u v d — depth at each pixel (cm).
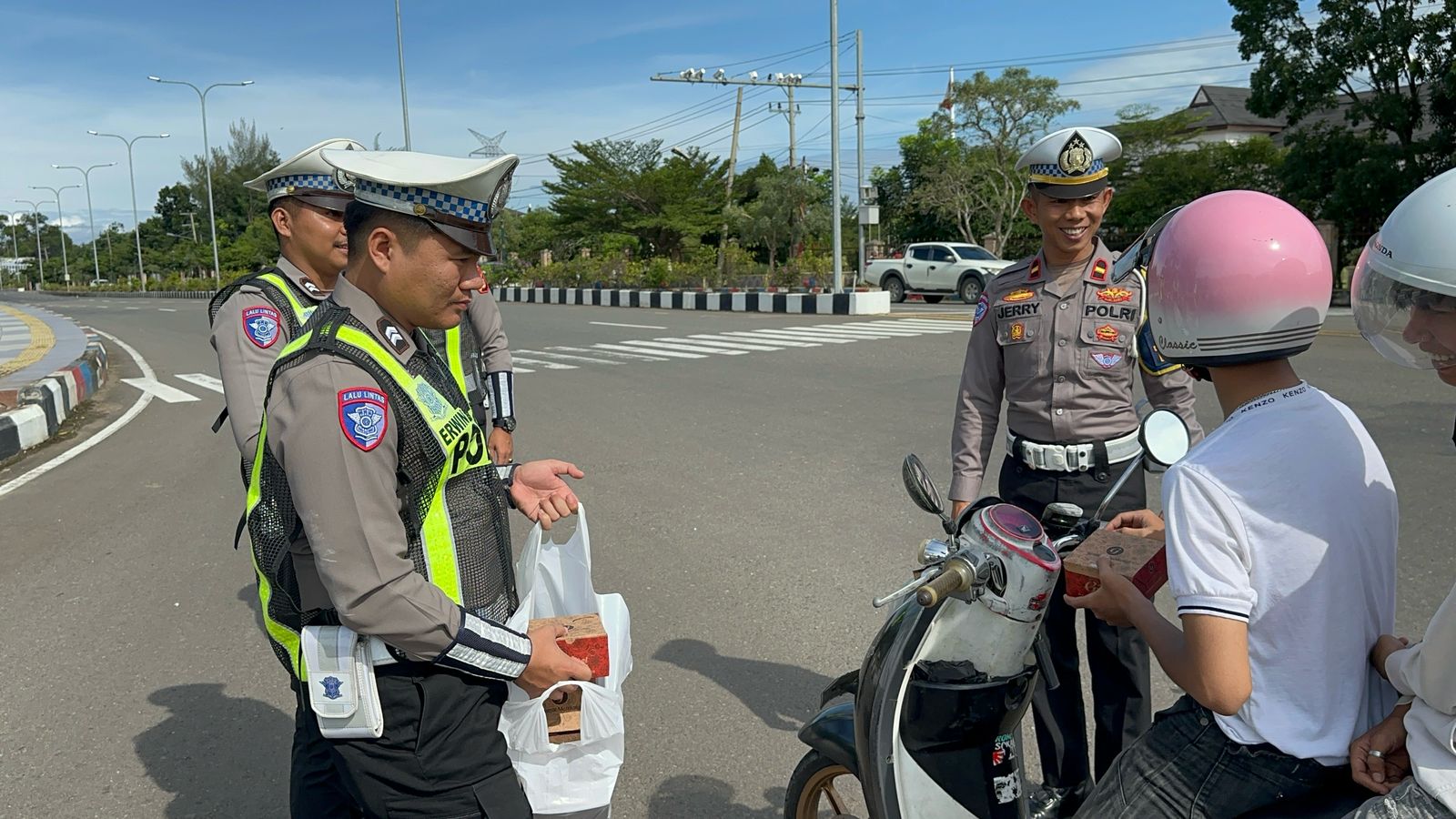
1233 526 141
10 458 823
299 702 196
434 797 176
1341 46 1834
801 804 231
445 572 176
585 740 187
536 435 834
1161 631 154
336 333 165
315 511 158
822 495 607
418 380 172
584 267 3534
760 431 810
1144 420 176
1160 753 162
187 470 748
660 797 295
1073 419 259
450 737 175
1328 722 145
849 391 986
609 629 207
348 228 171
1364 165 1820
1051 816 258
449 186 165
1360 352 1053
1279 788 148
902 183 3859
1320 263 143
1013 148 3219
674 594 454
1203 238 145
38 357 1419
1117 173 3042
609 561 502
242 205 8056
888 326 1722
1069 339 258
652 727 336
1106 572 165
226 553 538
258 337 238
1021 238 3409
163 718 351
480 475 186
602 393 1052
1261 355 144
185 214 8475
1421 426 684
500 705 185
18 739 338
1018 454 272
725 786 300
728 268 3081
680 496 620
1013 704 196
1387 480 151
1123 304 255
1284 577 142
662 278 3133
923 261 2481
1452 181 125
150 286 6122
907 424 810
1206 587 140
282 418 161
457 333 318
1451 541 459
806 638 402
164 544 557
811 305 2175
